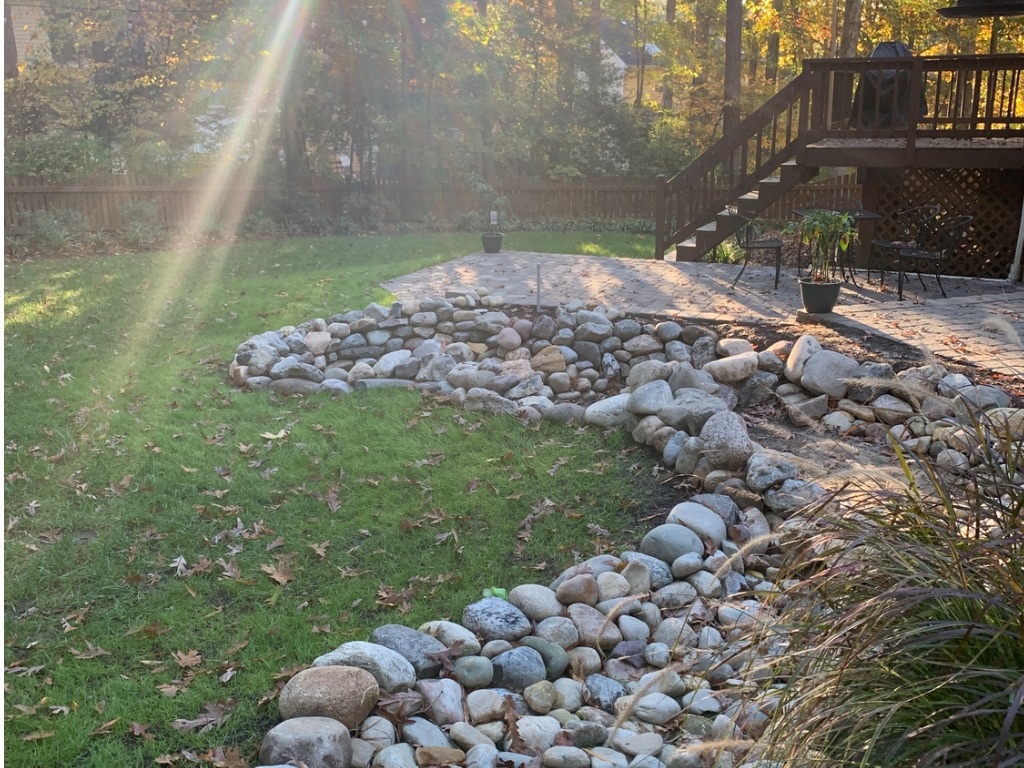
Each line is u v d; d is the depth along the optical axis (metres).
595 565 4.27
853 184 17.77
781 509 4.81
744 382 6.73
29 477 5.29
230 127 17.08
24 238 14.03
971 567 2.24
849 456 5.37
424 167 18.53
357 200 17.83
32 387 6.85
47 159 14.71
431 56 18.06
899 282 8.50
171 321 8.94
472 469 5.54
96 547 4.52
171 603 4.04
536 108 21.45
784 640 2.55
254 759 2.98
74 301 9.88
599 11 23.80
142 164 16.08
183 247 14.66
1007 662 2.12
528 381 6.91
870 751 1.95
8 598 4.05
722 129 23.75
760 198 11.29
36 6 16.91
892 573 2.34
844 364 6.31
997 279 9.79
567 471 5.50
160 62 17.08
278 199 16.84
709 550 4.37
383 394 6.91
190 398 6.72
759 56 27.45
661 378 6.79
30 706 3.27
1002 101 9.96
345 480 5.38
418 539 4.68
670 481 5.35
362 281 10.70
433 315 8.02
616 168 21.73
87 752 3.03
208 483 5.28
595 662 3.65
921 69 10.14
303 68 17.00
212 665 3.53
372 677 3.21
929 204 11.16
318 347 7.67
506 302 8.84
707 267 10.95
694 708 3.21
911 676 2.16
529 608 3.92
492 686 3.47
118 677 3.45
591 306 8.34
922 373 5.95
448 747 3.00
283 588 4.19
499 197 18.73
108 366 7.46
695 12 26.84
